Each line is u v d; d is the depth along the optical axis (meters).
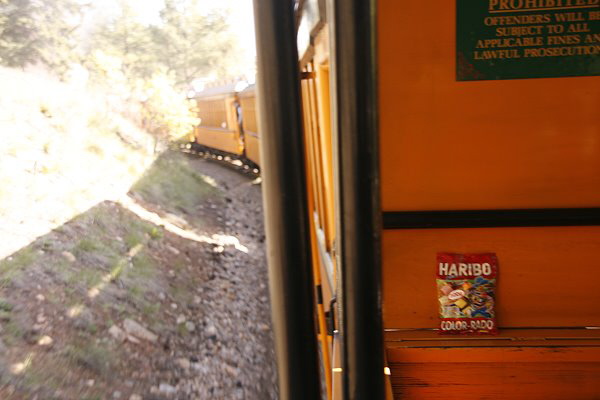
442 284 2.60
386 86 2.48
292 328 0.72
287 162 0.69
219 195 15.92
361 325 0.72
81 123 12.80
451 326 2.61
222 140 22.55
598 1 2.36
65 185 10.05
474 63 2.45
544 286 2.60
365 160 0.69
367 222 0.70
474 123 2.49
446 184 2.54
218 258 10.73
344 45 0.67
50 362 5.86
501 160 2.51
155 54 29.50
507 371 2.53
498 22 2.41
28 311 6.47
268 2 0.67
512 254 2.58
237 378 6.75
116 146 13.29
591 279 2.59
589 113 2.45
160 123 17.34
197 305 8.39
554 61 2.43
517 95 2.46
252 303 8.95
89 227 9.13
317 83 3.65
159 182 13.53
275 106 0.68
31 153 10.23
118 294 7.65
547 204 2.53
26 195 8.98
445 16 2.42
